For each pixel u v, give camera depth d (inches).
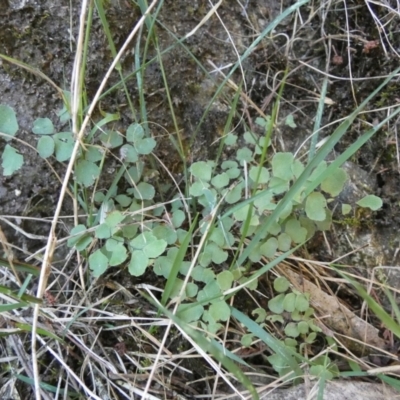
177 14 18.2
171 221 17.3
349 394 16.7
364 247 18.1
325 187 16.5
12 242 18.0
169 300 17.2
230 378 17.4
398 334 15.0
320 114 16.8
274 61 18.8
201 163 17.3
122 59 17.7
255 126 18.6
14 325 17.1
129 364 17.4
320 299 17.8
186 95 18.4
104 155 16.8
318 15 18.7
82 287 17.3
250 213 16.1
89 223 17.2
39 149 16.3
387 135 18.3
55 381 17.3
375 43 18.3
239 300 17.9
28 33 17.3
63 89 17.6
